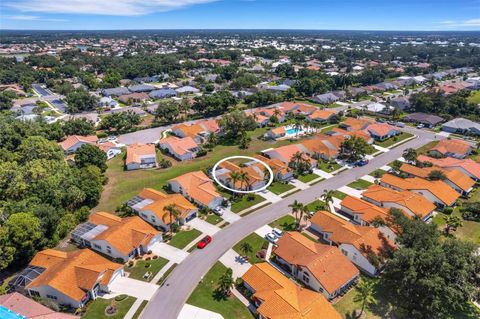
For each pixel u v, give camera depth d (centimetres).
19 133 12644
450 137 14650
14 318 5078
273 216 8644
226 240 7644
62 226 7650
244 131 14550
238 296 6078
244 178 9569
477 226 8288
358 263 6931
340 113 17438
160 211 8119
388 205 8800
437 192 9256
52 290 5822
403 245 6606
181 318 5575
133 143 14100
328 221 7856
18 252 6612
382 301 6003
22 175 8456
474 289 5409
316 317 5266
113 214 8675
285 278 6247
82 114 18050
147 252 7194
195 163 12031
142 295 6044
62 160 10300
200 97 18662
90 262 6419
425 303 5438
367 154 12781
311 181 10619
